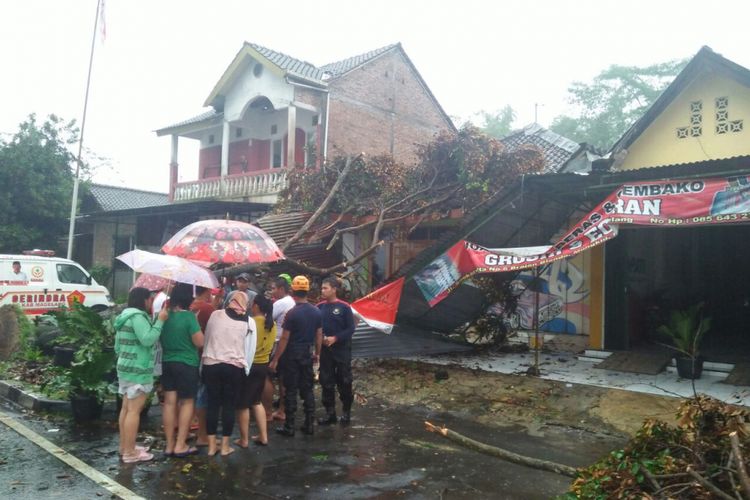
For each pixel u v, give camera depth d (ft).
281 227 42.65
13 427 21.61
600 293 34.17
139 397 18.17
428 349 34.63
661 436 13.06
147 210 53.98
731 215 22.80
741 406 22.59
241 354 18.74
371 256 46.09
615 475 11.74
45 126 75.77
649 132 43.42
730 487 11.39
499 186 38.52
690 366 27.63
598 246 34.37
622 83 115.55
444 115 79.82
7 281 42.78
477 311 35.81
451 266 29.81
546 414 24.25
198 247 22.00
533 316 41.39
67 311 24.14
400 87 73.46
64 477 16.47
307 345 21.61
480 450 15.26
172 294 18.80
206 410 19.83
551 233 36.22
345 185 41.88
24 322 34.76
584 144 50.16
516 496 15.79
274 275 35.63
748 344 36.65
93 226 76.02
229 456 18.84
